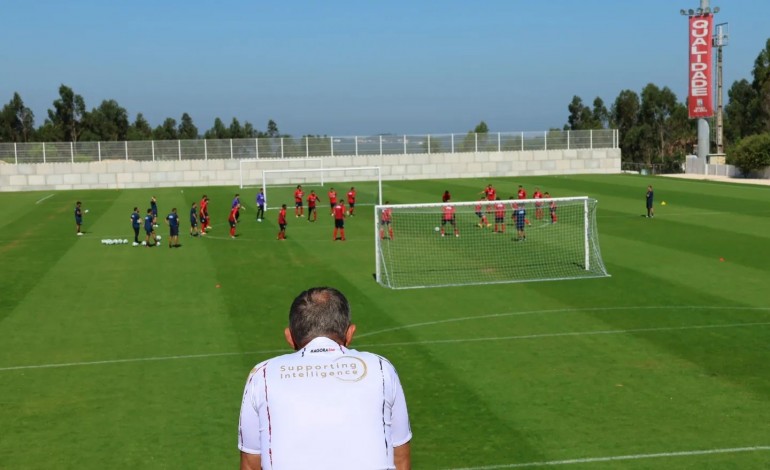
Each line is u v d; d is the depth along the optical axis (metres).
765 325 20.02
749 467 11.63
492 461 11.99
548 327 20.17
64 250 34.81
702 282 25.64
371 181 74.38
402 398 3.95
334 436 3.71
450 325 20.61
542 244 34.47
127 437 13.29
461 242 35.50
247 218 46.75
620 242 34.59
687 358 17.22
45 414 14.47
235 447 12.77
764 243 33.44
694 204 48.94
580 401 14.59
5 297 24.89
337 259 31.69
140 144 72.56
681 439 12.72
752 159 68.56
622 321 20.64
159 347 18.94
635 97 117.19
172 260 31.86
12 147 70.38
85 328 20.88
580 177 73.56
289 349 18.62
